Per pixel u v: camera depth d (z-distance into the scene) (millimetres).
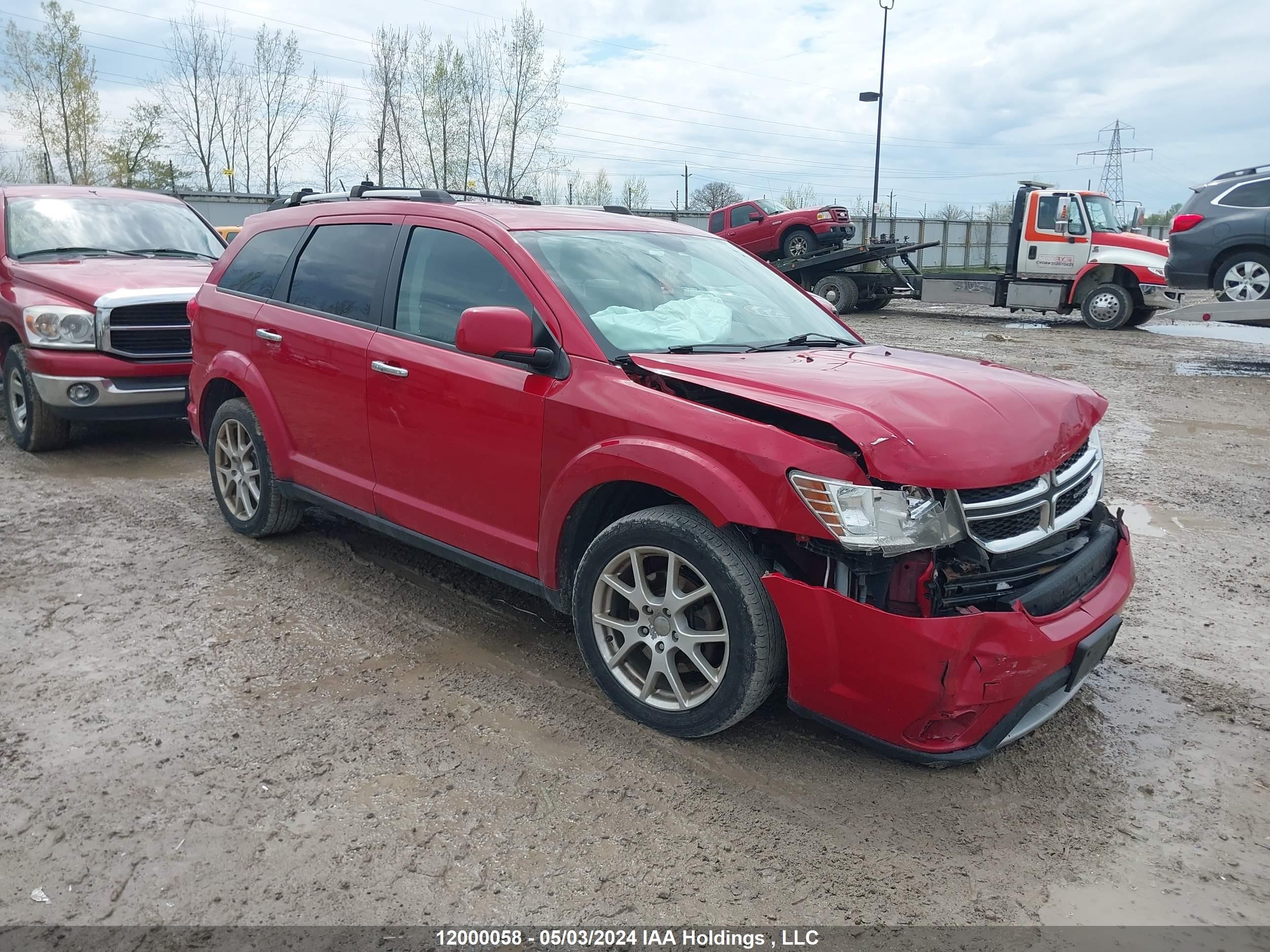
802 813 2918
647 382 3318
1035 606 2896
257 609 4383
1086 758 3273
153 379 6883
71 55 41594
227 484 5371
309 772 3074
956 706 2730
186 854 2674
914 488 2787
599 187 52344
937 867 2686
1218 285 13344
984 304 19141
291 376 4668
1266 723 3531
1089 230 17641
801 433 2996
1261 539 5684
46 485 6430
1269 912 2529
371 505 4348
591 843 2754
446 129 41156
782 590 2896
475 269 3922
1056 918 2490
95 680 3674
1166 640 4250
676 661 3285
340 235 4633
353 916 2449
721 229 24219
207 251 8523
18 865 2619
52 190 8383
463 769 3107
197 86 42750
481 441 3740
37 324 6742
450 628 4223
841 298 21219
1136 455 7867
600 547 3346
